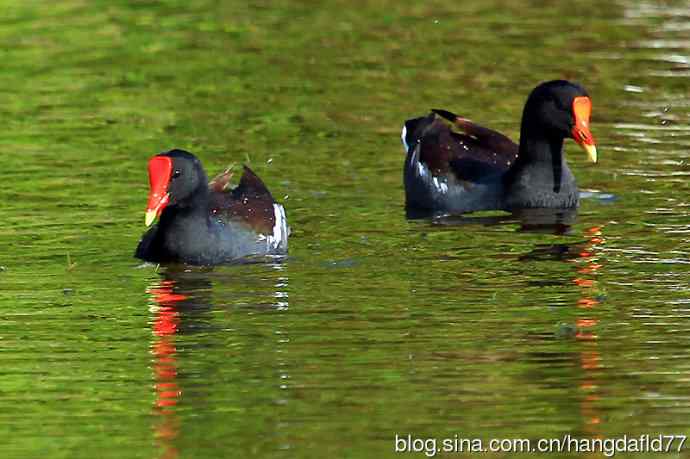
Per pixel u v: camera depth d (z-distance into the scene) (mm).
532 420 10891
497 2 26594
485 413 11023
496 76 22062
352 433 10695
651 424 10797
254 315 13258
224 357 12219
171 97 21375
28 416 11070
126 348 12469
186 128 19891
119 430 10812
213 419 10992
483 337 12578
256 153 18812
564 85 17156
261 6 26656
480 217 16844
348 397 11344
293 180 17859
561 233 15945
